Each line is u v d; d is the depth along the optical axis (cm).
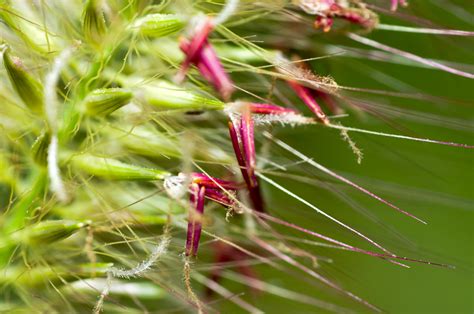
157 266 8
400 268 10
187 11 7
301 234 8
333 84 8
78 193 8
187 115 8
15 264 8
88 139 7
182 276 8
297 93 8
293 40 8
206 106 7
